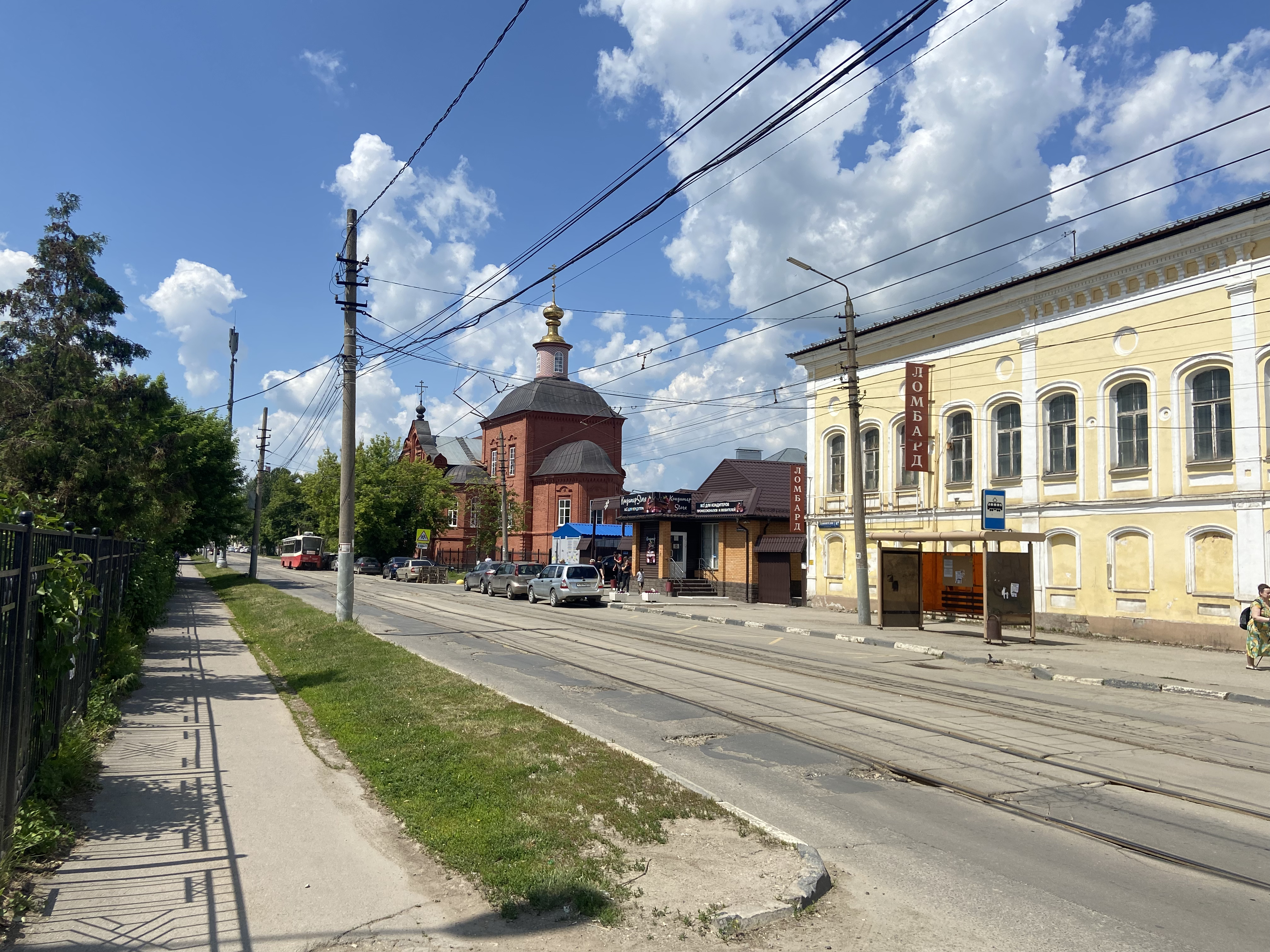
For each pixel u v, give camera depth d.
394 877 5.18
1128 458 20.95
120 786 7.02
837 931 4.61
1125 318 20.91
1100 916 4.84
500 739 8.30
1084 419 21.88
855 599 29.47
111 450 17.09
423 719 9.27
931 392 26.84
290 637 17.94
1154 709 11.88
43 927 4.43
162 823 6.12
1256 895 5.16
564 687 12.43
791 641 20.41
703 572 37.97
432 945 4.30
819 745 8.91
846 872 5.48
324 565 73.88
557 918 4.59
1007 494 24.09
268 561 109.81
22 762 5.84
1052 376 22.80
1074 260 21.64
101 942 4.27
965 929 4.65
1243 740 9.77
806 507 32.44
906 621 22.41
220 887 5.00
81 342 18.03
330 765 7.79
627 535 45.69
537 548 61.81
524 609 29.16
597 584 31.00
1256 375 18.08
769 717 10.31
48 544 6.79
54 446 16.03
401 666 13.07
